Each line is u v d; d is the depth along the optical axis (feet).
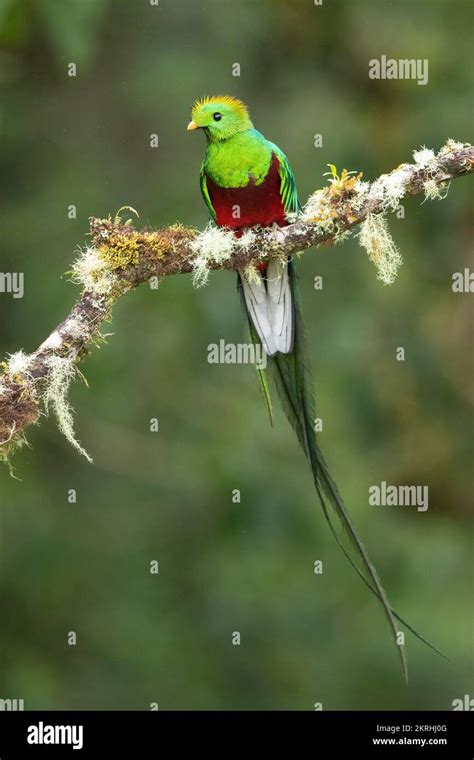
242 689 40.65
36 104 43.50
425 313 46.11
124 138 44.19
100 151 43.93
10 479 42.52
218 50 43.86
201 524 42.88
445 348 46.29
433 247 46.44
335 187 24.09
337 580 41.68
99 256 23.54
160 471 42.91
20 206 43.19
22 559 41.55
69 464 43.19
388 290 44.62
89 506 42.96
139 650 41.11
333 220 24.07
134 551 42.52
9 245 42.60
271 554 41.81
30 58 42.70
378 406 44.88
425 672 39.99
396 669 40.19
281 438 42.24
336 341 43.04
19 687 39.24
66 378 23.00
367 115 44.62
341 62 45.16
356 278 44.01
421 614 40.88
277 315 27.27
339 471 42.68
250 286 27.14
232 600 41.55
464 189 45.32
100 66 43.57
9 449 22.43
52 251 42.47
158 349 42.68
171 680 40.73
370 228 24.03
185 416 43.04
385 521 43.34
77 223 42.78
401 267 45.42
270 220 28.68
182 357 43.04
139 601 42.04
